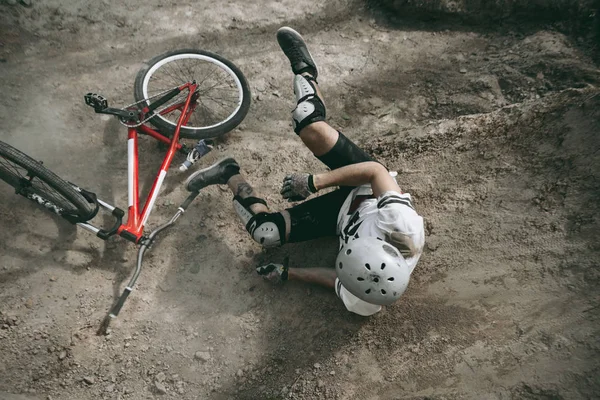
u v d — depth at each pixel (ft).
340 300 9.72
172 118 12.80
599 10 14.29
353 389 8.47
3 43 13.08
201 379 9.02
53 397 8.62
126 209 11.09
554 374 7.55
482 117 11.64
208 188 11.41
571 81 13.32
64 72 13.11
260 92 13.74
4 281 9.59
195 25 14.83
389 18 16.03
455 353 8.35
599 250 8.52
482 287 9.00
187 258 10.44
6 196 10.43
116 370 9.02
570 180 9.57
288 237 9.66
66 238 10.25
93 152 11.80
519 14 15.08
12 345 8.96
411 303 9.27
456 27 15.60
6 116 11.96
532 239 9.22
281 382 8.89
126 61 13.69
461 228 9.96
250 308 9.87
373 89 14.19
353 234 8.63
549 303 8.35
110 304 9.71
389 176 8.78
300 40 11.27
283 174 12.01
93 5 14.40
